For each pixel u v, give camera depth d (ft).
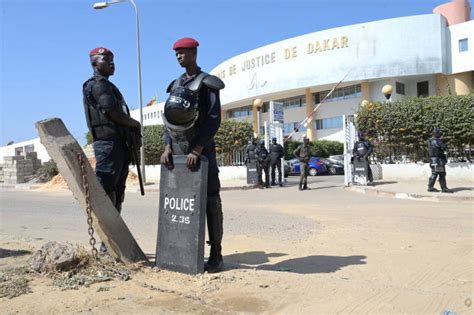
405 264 15.42
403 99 59.67
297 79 148.15
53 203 42.57
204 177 13.28
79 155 13.15
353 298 11.44
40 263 13.62
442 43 132.67
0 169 95.71
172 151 14.05
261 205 36.96
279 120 66.95
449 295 11.73
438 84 137.39
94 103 14.89
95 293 11.76
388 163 61.05
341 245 19.10
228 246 19.11
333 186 58.39
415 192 42.57
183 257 13.51
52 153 13.06
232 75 173.27
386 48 133.90
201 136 13.24
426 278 13.61
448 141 54.90
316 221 26.61
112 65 15.25
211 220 14.02
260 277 13.16
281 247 18.76
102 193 13.66
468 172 53.21
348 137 57.06
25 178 83.66
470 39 130.52
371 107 60.49
